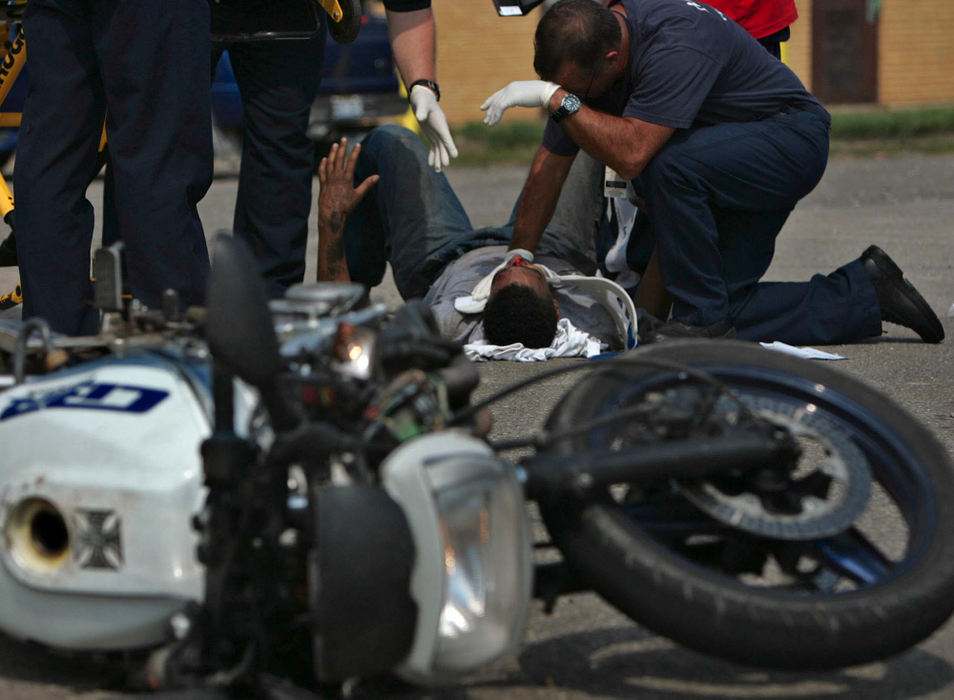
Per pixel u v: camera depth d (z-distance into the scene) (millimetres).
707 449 7707
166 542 7672
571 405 8438
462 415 8102
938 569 7887
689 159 17531
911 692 8320
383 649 6918
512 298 17609
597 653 8828
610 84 17656
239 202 18672
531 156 58469
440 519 6961
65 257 15211
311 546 7250
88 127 15219
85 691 8289
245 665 7371
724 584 7559
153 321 8828
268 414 7316
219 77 50031
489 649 7109
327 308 8078
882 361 18266
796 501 8172
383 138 20641
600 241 21578
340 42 17797
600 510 7789
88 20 14875
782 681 8438
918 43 81375
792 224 35062
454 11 77188
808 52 80625
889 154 58156
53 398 8328
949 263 27766
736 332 18828
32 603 8148
